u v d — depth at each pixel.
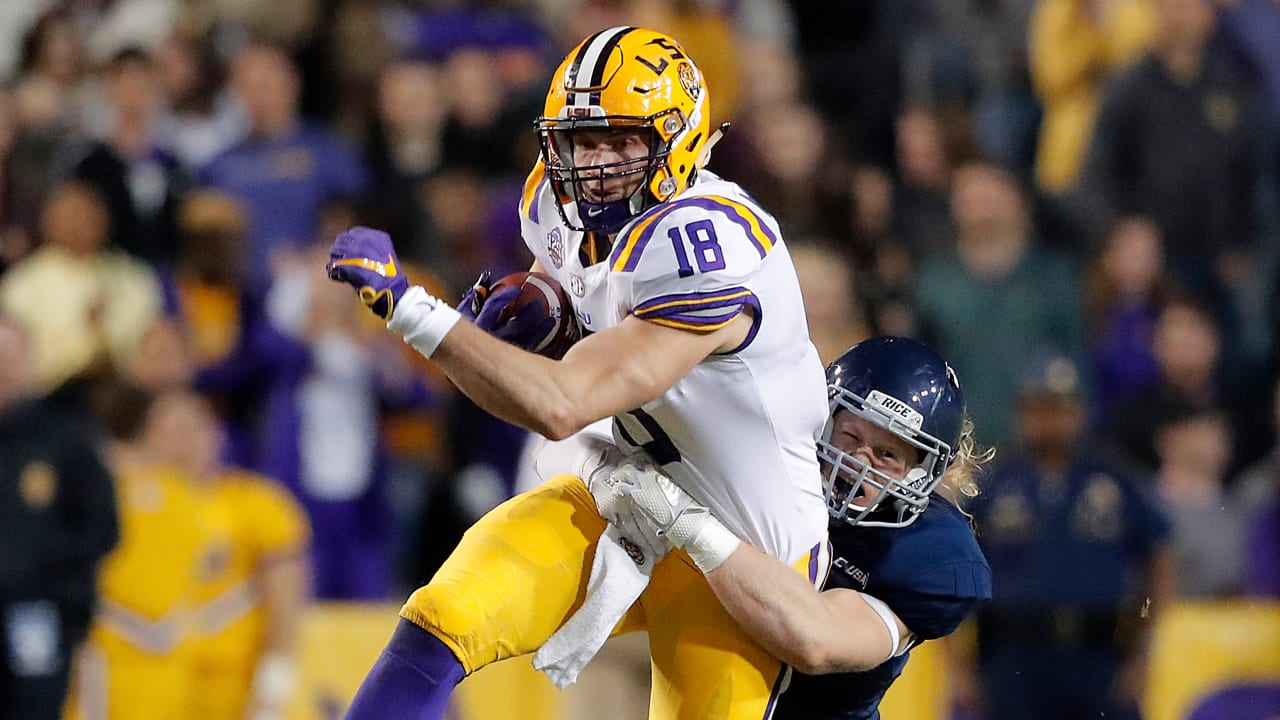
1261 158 31.61
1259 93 31.73
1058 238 30.00
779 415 12.02
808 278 23.36
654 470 12.10
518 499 12.57
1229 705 23.28
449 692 11.96
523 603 12.09
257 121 29.12
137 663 21.53
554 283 12.35
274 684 21.80
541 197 12.47
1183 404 26.28
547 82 31.14
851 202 27.81
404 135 30.50
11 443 20.94
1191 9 30.81
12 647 20.62
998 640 22.31
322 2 31.59
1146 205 30.70
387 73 30.95
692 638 12.46
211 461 22.06
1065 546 22.22
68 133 29.41
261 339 25.48
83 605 21.00
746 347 11.71
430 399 26.06
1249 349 29.38
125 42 30.67
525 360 10.99
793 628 12.09
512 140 30.28
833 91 33.72
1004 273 27.23
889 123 32.84
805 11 35.97
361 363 25.39
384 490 25.48
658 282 11.36
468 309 12.52
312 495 24.88
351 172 29.38
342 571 25.05
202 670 21.81
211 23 31.91
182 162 29.22
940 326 27.00
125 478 21.62
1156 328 28.20
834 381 13.27
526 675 22.59
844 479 13.10
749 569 12.03
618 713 18.72
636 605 13.00
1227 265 30.31
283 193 28.69
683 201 11.70
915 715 22.52
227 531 21.89
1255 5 31.91
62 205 26.34
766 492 12.19
